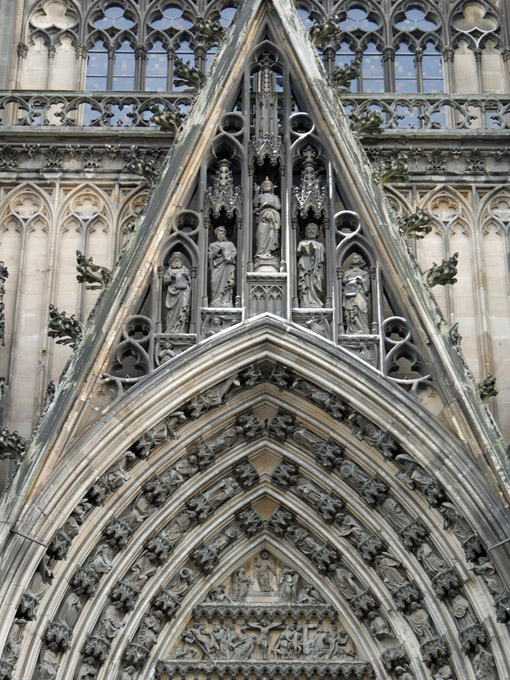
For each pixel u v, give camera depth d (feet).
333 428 88.79
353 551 89.15
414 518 86.43
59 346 91.91
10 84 102.78
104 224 96.12
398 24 106.93
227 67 95.40
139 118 98.63
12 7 105.40
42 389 90.38
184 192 91.86
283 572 91.25
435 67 105.29
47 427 83.82
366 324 89.30
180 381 86.28
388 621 87.25
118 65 104.99
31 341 92.12
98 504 85.10
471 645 83.05
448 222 96.53
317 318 89.25
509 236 95.86
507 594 81.41
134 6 106.73
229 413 89.35
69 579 84.23
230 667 88.28
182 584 89.15
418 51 105.50
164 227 90.38
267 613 89.92
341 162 92.99
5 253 94.89
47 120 98.43
